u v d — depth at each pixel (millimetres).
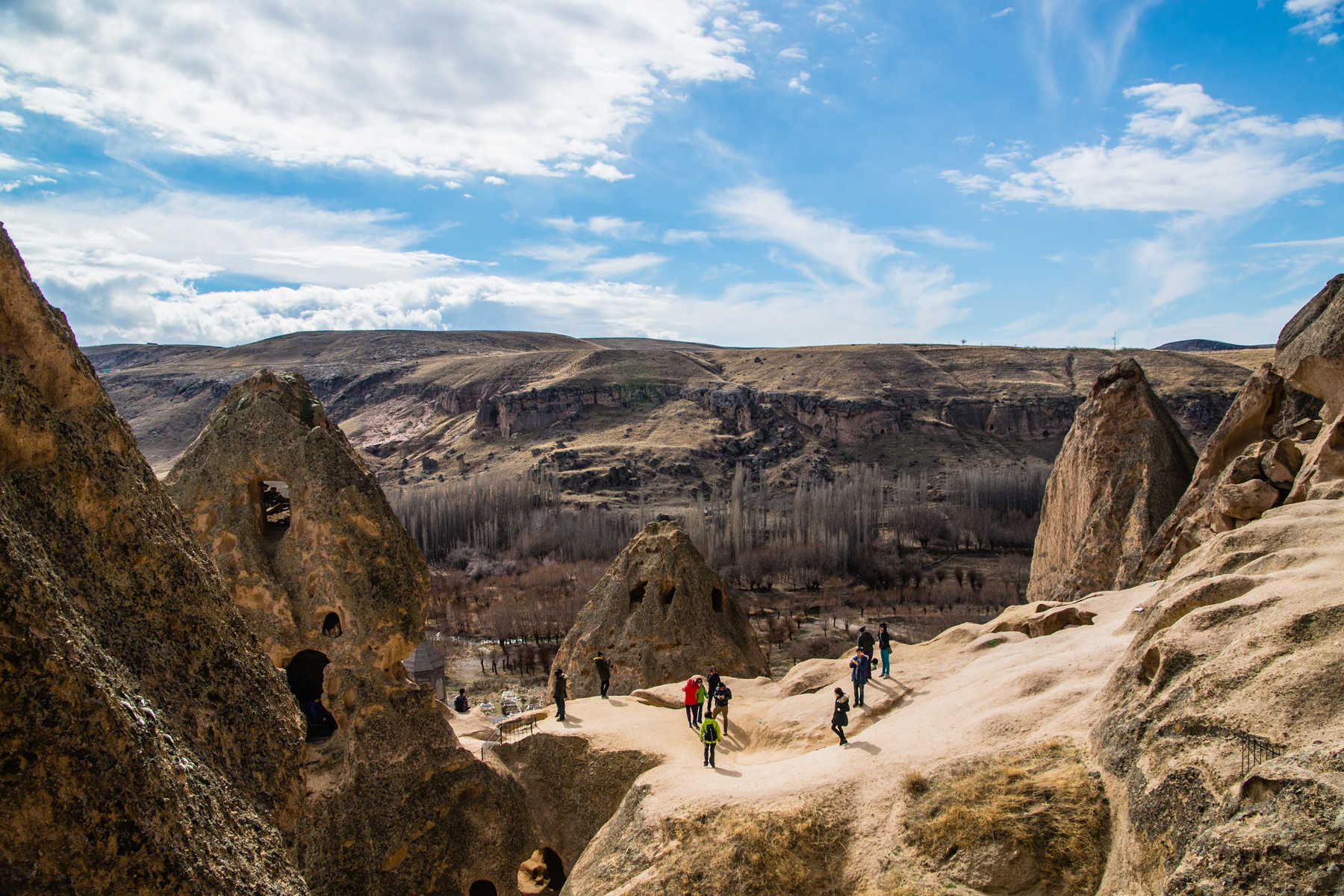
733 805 18750
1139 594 27062
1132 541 36562
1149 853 12883
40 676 6707
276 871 8492
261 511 21219
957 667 25125
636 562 37094
